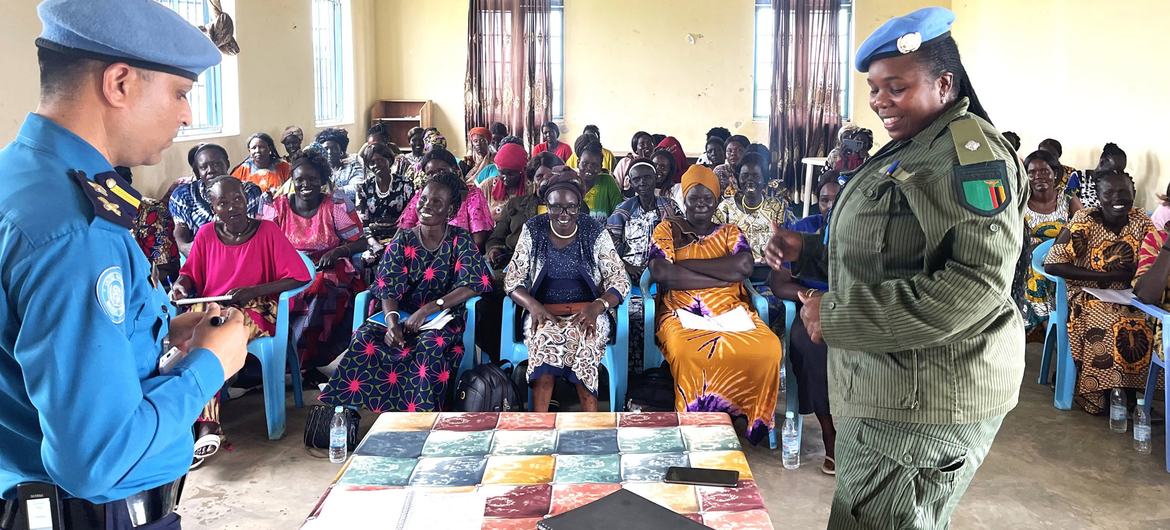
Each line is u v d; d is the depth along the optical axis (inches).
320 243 192.2
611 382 163.2
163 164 246.4
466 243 166.9
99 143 54.5
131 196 55.7
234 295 156.0
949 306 69.5
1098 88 296.7
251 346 156.6
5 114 186.4
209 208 198.4
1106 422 171.5
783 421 171.3
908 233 73.4
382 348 156.5
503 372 159.8
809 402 149.8
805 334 149.6
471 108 462.6
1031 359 213.3
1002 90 379.6
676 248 169.0
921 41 72.6
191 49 55.6
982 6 402.0
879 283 73.3
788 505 136.6
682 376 153.6
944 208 69.9
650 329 167.0
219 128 297.3
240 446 157.5
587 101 467.5
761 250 195.0
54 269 49.6
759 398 152.9
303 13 360.5
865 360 77.3
